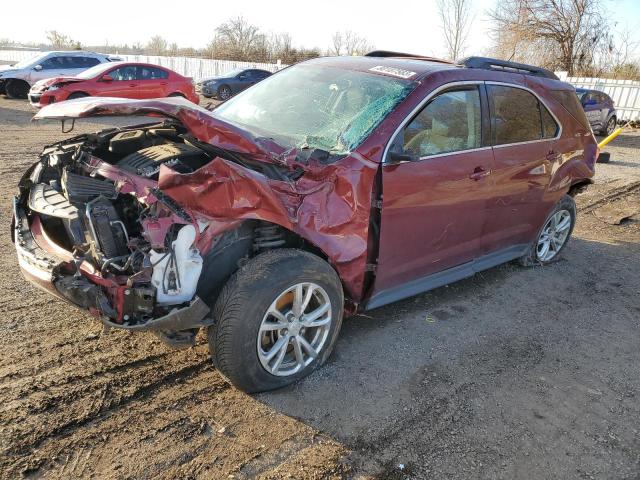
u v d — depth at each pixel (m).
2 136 10.52
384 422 2.95
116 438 2.64
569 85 5.34
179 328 2.74
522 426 3.03
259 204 2.78
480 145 4.06
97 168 3.18
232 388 3.11
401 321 4.15
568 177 5.21
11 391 2.89
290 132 3.66
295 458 2.62
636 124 21.48
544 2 29.72
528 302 4.72
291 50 38.28
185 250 2.69
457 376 3.46
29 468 2.41
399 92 3.62
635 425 3.14
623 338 4.21
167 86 15.34
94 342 3.44
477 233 4.27
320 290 3.12
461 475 2.62
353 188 3.16
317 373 3.34
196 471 2.49
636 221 7.63
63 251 2.95
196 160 3.24
